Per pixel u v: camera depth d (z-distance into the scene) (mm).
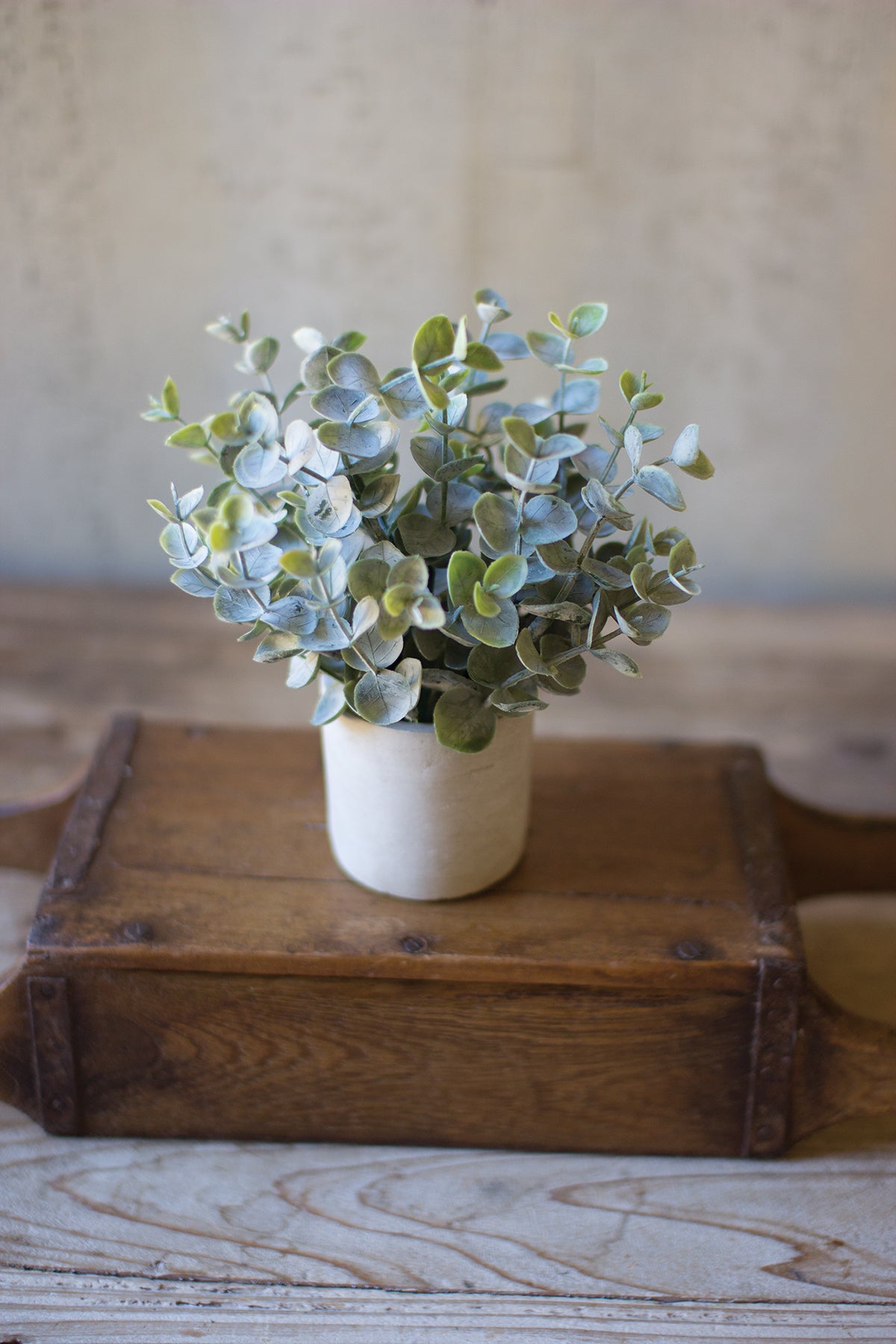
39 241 1132
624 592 705
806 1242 724
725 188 1115
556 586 698
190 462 1215
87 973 723
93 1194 736
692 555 683
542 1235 724
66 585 1264
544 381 1171
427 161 1111
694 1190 744
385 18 1072
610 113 1097
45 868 872
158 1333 688
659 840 793
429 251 1138
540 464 665
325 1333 689
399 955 715
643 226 1128
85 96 1089
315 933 727
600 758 858
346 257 1140
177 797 813
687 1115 747
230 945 718
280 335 1168
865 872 879
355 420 671
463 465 693
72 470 1222
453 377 677
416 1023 730
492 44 1079
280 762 845
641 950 722
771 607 1259
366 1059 739
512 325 1162
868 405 1183
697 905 751
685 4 1067
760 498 1228
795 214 1120
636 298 1148
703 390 1181
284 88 1091
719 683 1122
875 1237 727
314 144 1107
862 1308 700
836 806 983
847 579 1267
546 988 720
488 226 1130
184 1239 719
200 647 1152
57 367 1176
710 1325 694
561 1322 694
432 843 733
